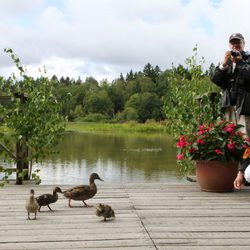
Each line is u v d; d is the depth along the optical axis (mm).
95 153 24172
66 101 8398
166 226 4461
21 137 7109
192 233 4215
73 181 13438
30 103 7578
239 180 3621
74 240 4004
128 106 97062
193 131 7109
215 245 3857
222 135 6176
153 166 17812
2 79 7543
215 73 6645
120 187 6586
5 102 7496
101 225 4504
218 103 7602
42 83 7906
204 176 6180
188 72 10078
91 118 93875
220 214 4957
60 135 7918
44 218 4805
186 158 6387
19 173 7074
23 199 5828
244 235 4148
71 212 5086
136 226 4461
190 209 5199
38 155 7527
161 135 48906
